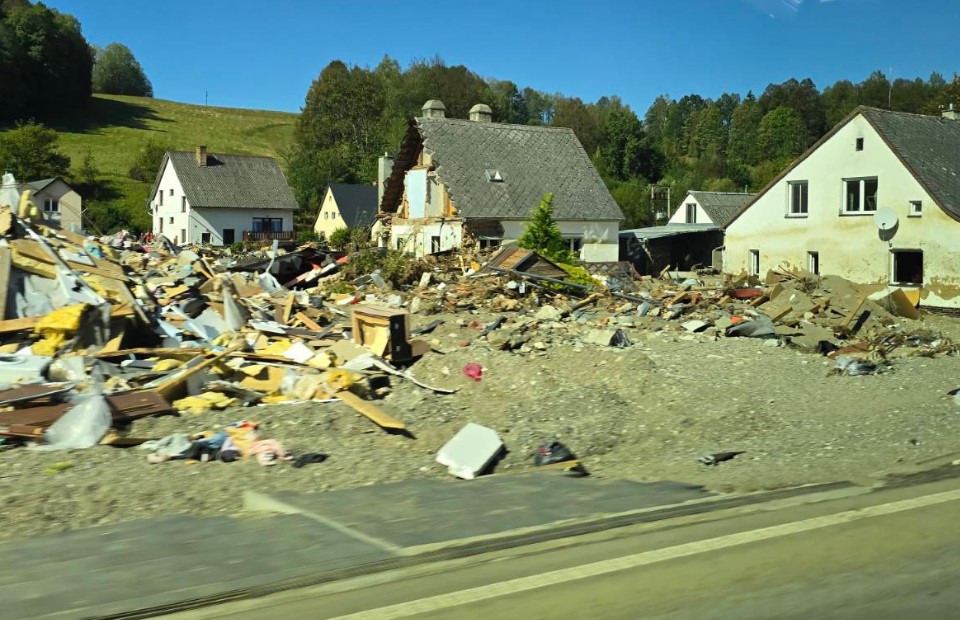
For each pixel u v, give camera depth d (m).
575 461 9.51
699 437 10.65
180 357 13.42
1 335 13.48
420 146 38.59
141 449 9.17
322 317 19.20
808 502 7.39
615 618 4.88
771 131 105.75
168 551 6.17
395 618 4.90
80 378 11.62
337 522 6.88
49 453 8.84
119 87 149.50
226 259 33.44
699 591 5.28
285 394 11.97
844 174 30.03
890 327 22.03
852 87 109.62
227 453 8.94
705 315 22.92
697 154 122.75
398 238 39.84
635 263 49.56
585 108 109.06
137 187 88.62
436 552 6.11
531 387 13.13
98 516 7.16
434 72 98.69
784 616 4.92
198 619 4.92
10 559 6.01
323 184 90.12
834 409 12.09
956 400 12.07
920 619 4.87
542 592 5.29
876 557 5.88
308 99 104.38
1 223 16.50
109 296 15.54
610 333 18.00
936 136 30.41
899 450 9.38
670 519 6.94
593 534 6.53
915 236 27.84
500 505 7.41
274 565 5.84
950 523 6.65
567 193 38.59
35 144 79.94
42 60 114.12
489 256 30.41
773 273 31.00
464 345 17.06
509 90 136.12
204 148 73.44
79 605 5.14
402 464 9.05
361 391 12.04
